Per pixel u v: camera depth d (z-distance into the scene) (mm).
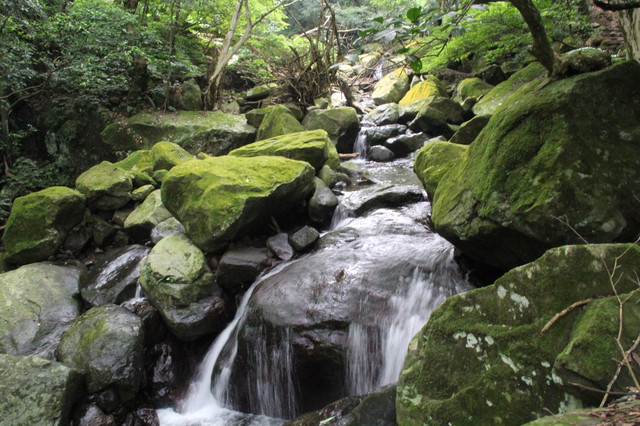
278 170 4695
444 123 8688
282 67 10523
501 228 2518
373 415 2312
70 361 3518
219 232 4223
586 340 1390
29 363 3219
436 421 1748
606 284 1538
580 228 2234
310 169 4934
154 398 3734
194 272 4117
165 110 8367
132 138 7637
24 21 7043
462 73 10711
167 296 3980
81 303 4629
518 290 1729
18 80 7117
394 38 1799
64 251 5406
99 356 3482
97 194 5715
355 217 5121
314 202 5168
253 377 3412
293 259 4387
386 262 3680
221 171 4633
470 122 5438
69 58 7457
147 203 5648
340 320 3205
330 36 9891
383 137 8766
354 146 9188
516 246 2584
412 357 2002
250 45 10945
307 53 9906
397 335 3105
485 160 2725
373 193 5363
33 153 8086
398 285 3402
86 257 5488
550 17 5637
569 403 1459
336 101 11781
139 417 3492
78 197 5512
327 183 6219
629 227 2234
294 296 3479
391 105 10023
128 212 5832
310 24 18922
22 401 3037
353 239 4465
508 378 1626
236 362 3500
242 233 4512
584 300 1541
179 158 6590
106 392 3398
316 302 3371
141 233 5473
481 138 2936
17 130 7922
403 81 11758
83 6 7758
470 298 1887
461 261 3537
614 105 2354
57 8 7965
